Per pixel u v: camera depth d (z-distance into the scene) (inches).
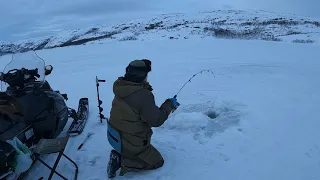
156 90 294.4
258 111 220.1
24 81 180.1
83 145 188.9
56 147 141.9
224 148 174.1
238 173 151.5
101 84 331.9
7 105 149.3
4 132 139.6
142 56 502.6
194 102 247.3
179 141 183.8
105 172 159.6
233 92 271.0
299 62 426.0
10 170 126.3
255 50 536.1
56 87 329.1
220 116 211.9
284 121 203.8
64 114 193.8
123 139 148.3
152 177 151.9
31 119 165.6
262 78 324.8
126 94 142.6
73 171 162.9
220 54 498.6
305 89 276.7
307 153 166.2
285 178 146.4
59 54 564.1
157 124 146.5
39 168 165.8
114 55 523.5
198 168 156.9
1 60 518.9
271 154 166.6
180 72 367.9
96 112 241.9
